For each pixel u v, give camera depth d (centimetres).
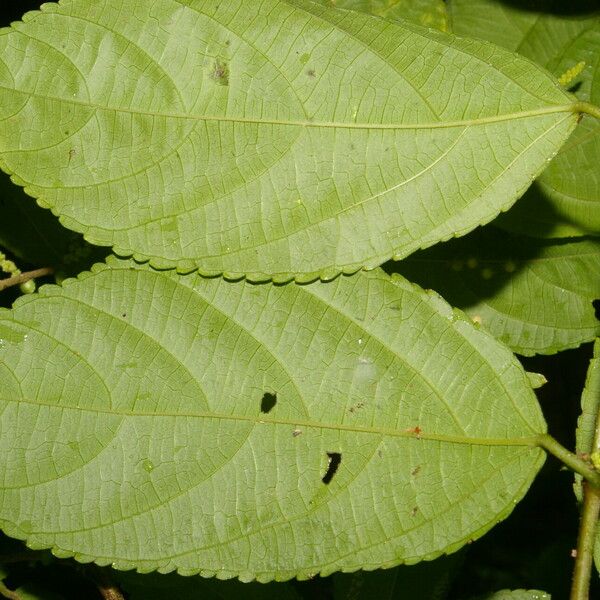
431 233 39
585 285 46
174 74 38
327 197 39
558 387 50
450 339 40
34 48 38
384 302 39
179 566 39
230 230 39
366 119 39
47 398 39
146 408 39
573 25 47
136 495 39
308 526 39
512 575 52
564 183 44
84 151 38
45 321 39
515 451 40
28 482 39
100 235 39
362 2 47
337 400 40
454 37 39
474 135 39
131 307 39
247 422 39
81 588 49
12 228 45
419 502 40
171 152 38
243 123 39
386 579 45
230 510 39
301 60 38
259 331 39
